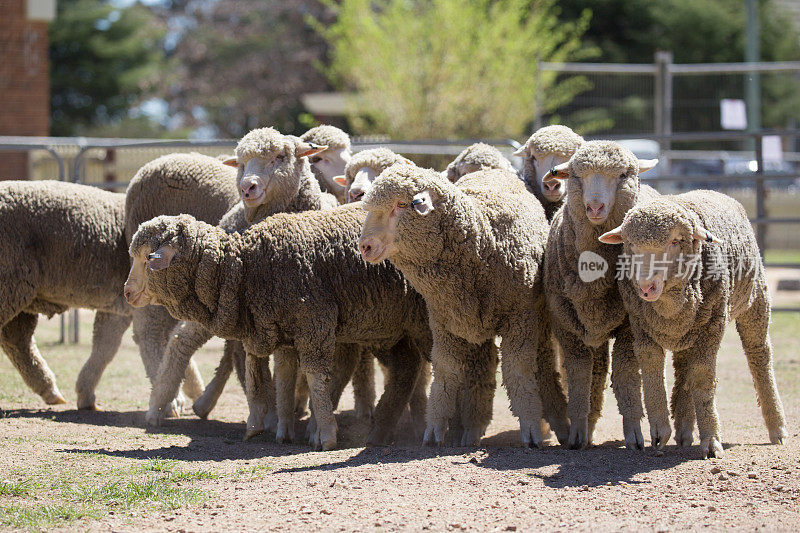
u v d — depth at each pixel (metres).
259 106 68.06
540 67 31.14
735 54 56.00
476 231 10.34
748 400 14.88
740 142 43.72
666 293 9.50
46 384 14.20
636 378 10.71
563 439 11.57
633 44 57.03
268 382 12.09
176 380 12.81
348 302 11.33
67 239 13.33
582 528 7.63
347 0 40.00
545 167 12.25
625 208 10.27
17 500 8.75
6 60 36.19
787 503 8.33
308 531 7.68
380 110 39.25
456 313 10.54
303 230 11.27
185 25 76.19
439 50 38.38
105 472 9.70
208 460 10.41
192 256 10.87
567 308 10.84
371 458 10.21
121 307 13.85
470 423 11.41
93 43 65.19
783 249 41.50
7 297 12.91
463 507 8.25
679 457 9.99
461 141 19.62
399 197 9.95
